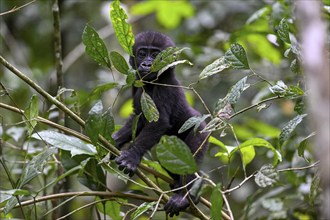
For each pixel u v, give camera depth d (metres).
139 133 10.91
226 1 18.61
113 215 9.91
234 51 8.12
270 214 11.80
